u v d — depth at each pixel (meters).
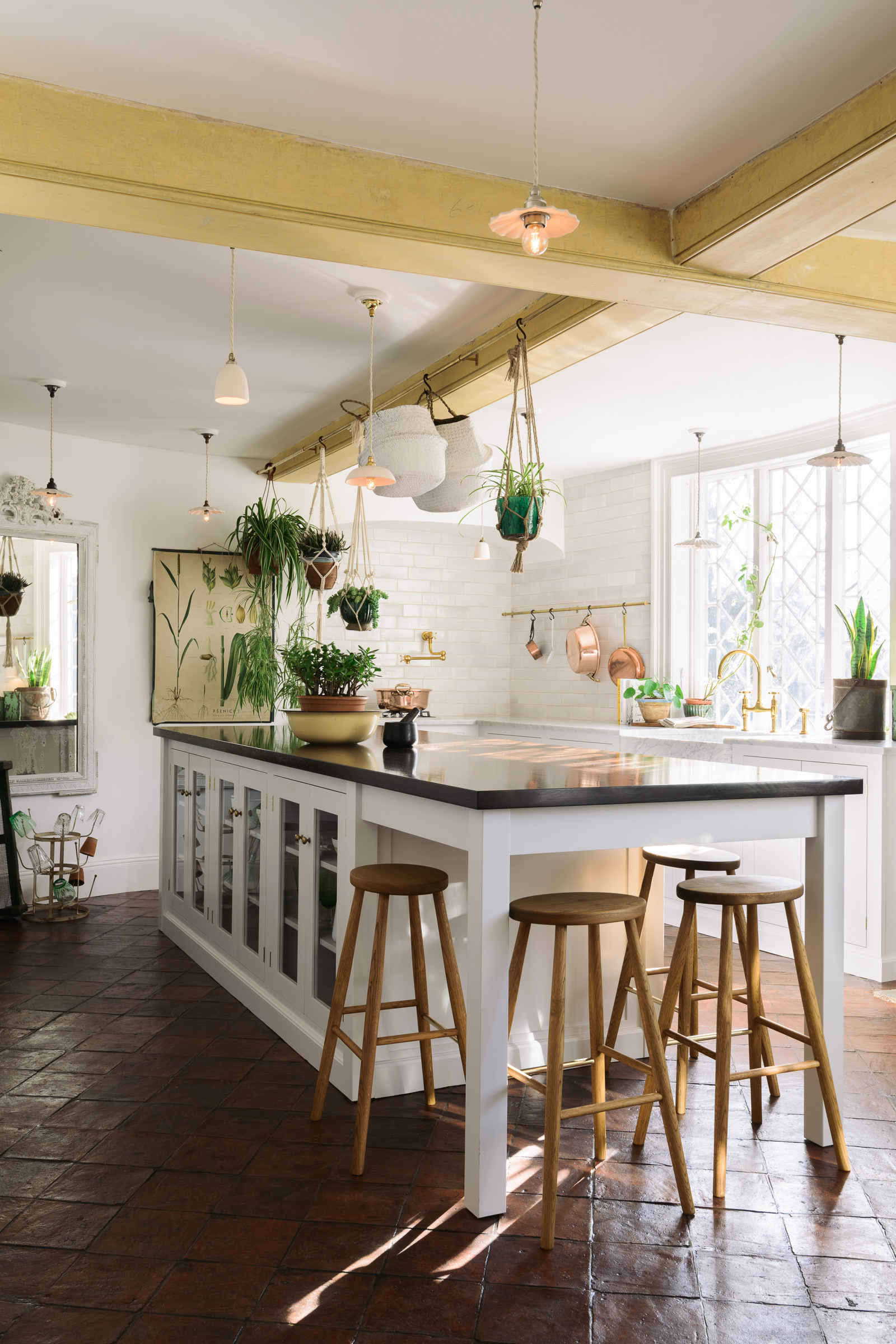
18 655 5.70
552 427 5.46
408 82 2.42
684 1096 2.89
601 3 2.11
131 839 6.21
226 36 2.25
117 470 6.12
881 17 2.14
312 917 3.32
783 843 4.69
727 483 6.05
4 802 5.43
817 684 5.52
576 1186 2.46
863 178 2.50
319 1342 1.86
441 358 4.47
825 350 4.17
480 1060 2.30
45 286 3.67
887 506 5.11
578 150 2.70
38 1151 2.64
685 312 3.33
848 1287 2.05
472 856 2.34
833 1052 2.67
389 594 7.31
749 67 2.33
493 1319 1.93
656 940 3.39
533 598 7.47
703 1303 1.99
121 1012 3.80
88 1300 1.99
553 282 3.09
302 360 4.52
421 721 6.84
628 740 5.67
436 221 2.79
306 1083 3.11
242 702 6.46
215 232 2.78
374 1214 2.32
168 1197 2.39
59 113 2.48
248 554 6.29
